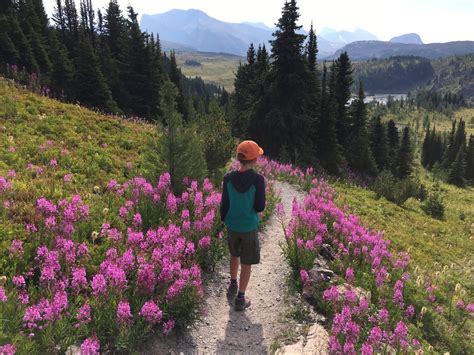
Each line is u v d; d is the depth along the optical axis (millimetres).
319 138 39625
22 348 3809
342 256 9078
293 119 34031
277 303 6824
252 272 8086
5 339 3832
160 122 9219
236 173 5863
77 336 4340
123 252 6008
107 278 4941
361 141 49219
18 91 17734
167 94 9008
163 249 5785
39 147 11281
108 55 55750
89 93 36688
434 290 10453
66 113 16656
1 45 38594
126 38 59688
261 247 9750
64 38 74562
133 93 47062
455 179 81438
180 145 9086
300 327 6066
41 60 46562
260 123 35656
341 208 16906
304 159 33906
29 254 5594
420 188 38656
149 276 5207
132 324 4754
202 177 9805
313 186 18797
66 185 9039
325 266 8539
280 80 34375
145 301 5160
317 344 5480
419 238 19438
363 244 9805
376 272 8461
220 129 13492
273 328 6059
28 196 7461
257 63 53469
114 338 4672
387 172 32594
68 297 5012
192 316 5617
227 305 6562
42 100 17375
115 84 45812
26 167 9570
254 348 5531
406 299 8828
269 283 7609
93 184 9977
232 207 5875
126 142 15383
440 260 16938
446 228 24188
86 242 6512
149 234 6129
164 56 152750
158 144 9234
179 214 8039
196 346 5367
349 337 5445
